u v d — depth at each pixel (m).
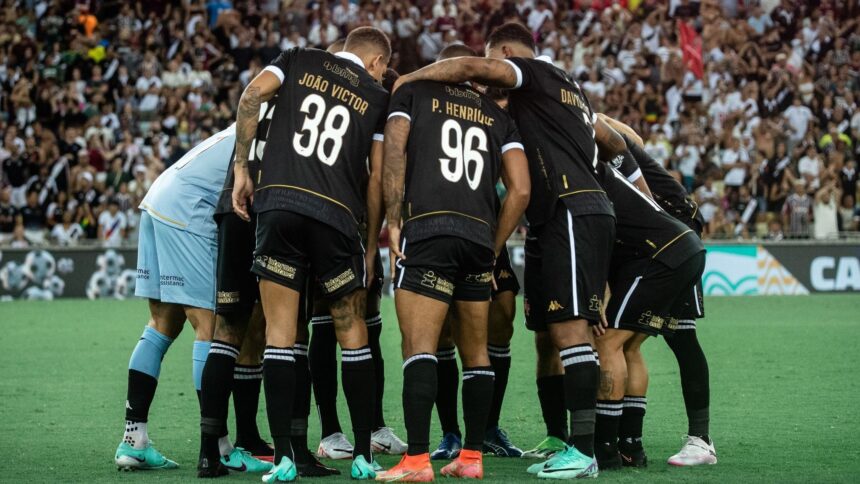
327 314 21.88
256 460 19.84
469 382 18.67
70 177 75.00
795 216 73.25
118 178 73.94
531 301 20.89
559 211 18.94
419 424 17.84
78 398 29.06
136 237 72.88
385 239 68.56
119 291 68.94
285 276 17.95
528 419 25.97
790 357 37.75
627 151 20.81
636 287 19.59
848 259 71.12
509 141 19.19
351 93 18.78
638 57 83.38
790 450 21.12
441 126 18.62
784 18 89.94
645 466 19.75
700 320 52.41
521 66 19.28
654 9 90.81
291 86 18.59
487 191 18.70
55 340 44.72
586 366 18.58
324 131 18.34
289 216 17.77
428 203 18.22
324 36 86.88
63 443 22.25
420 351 18.11
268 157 18.23
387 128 18.69
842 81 84.19
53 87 82.88
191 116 79.56
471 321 18.67
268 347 17.94
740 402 27.67
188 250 19.94
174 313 20.34
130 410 19.50
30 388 31.06
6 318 54.75
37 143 78.06
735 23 89.31
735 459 20.23
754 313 56.31
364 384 18.52
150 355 19.89
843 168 75.56
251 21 88.75
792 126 80.00
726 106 81.06
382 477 17.84
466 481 18.05
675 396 29.14
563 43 86.81
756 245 70.88
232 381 18.80
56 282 68.38
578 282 18.67
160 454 20.05
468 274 18.58
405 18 86.31
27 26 89.12
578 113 19.44
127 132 76.69
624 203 19.95
